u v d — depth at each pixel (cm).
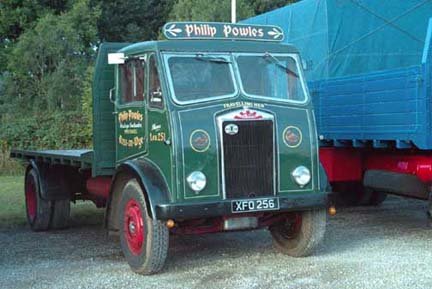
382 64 1208
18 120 2169
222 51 724
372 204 1210
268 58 738
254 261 762
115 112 795
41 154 1010
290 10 1290
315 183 730
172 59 704
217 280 677
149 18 3334
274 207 700
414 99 787
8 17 2817
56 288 654
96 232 1008
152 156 711
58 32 2481
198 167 681
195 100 695
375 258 764
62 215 1021
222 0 2522
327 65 1184
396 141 832
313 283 655
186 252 825
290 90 740
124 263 770
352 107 916
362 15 1198
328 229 973
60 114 2161
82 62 2522
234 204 686
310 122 734
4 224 1095
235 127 698
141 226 703
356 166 1003
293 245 777
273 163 711
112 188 763
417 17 1223
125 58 765
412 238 892
